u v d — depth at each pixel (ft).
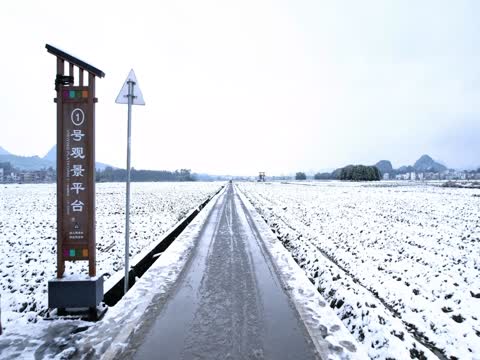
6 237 35.04
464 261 27.27
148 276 20.54
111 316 14.40
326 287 20.65
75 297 13.52
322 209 67.41
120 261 25.99
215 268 22.59
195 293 17.63
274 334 13.07
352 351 11.85
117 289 19.30
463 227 45.03
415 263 26.50
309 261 26.40
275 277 20.70
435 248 32.01
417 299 19.04
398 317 17.02
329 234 38.70
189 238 33.58
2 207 66.95
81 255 14.01
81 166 13.82
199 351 11.71
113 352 11.48
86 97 13.66
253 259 25.16
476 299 19.19
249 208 65.87
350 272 23.97
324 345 12.25
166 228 41.86
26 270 23.45
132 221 47.57
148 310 15.24
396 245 33.06
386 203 82.58
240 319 14.44
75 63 13.33
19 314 16.01
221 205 72.74
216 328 13.55
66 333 12.67
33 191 137.90
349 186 214.90
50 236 35.68
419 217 55.31
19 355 11.04
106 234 36.88
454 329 15.53
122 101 17.62
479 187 181.78
